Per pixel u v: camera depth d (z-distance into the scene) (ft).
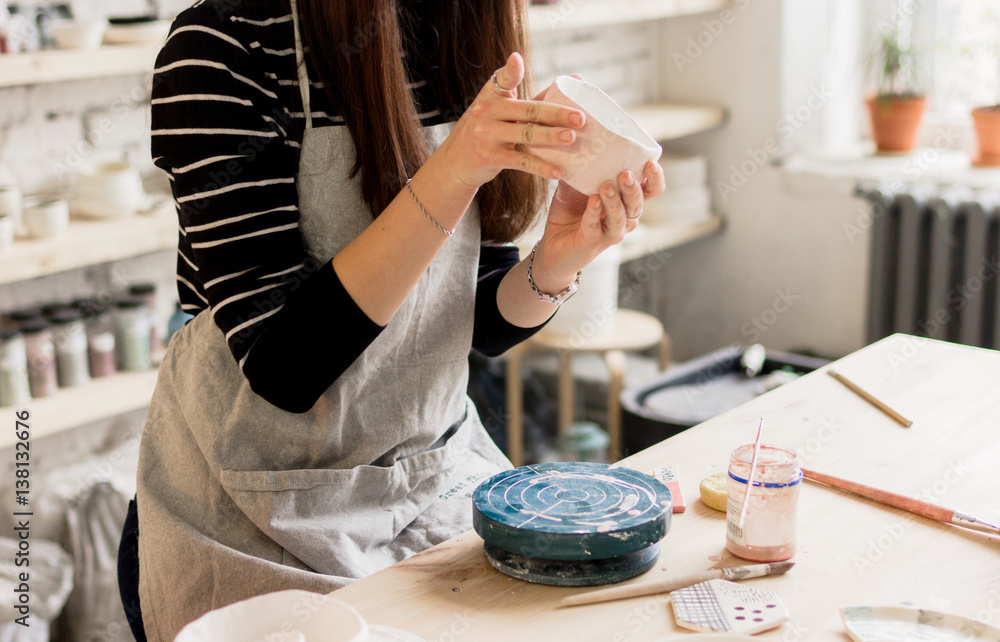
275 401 3.09
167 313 7.73
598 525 2.61
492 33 3.58
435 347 3.63
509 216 3.78
